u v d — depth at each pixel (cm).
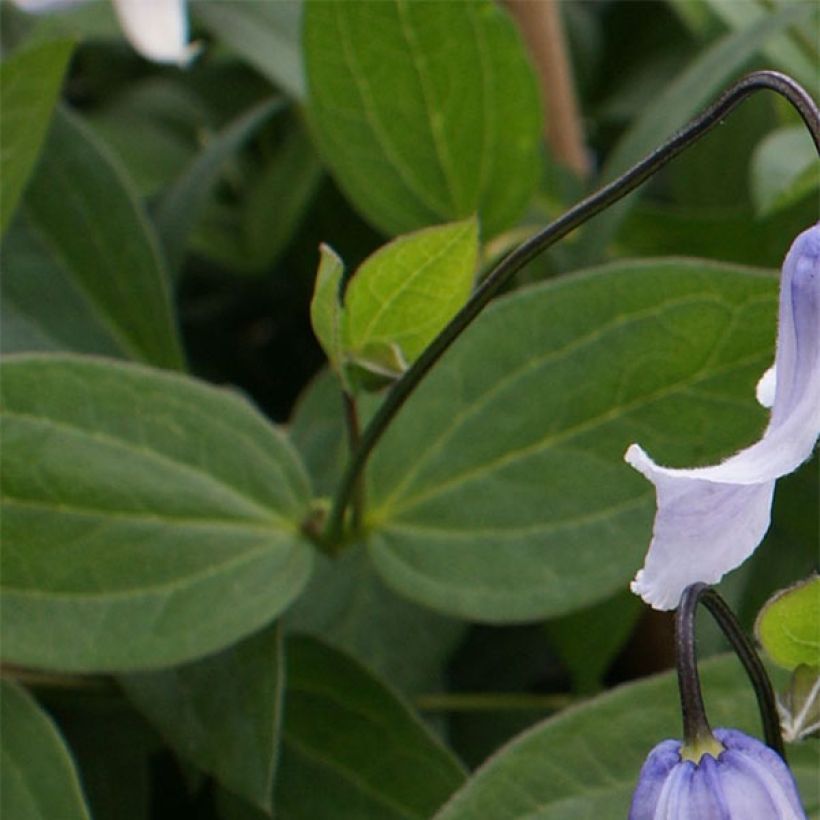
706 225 120
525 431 112
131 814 113
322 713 112
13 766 109
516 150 118
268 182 125
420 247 107
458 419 112
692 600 100
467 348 112
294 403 128
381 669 114
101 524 110
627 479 111
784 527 116
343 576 115
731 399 110
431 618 114
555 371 112
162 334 119
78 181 119
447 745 116
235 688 110
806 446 99
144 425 111
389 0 115
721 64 118
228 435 112
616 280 111
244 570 111
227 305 129
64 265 119
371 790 111
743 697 108
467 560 111
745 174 123
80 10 130
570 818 106
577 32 131
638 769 106
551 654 119
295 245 128
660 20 131
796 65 123
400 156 118
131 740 114
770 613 103
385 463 112
